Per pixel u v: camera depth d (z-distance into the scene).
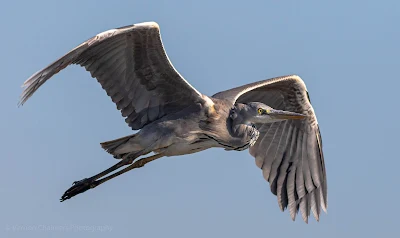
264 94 16.33
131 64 13.09
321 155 16.44
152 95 13.66
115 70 13.08
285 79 15.78
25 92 11.52
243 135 14.44
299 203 16.53
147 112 13.77
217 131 14.16
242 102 16.39
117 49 12.76
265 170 16.52
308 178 16.56
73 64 12.66
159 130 13.67
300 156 16.55
